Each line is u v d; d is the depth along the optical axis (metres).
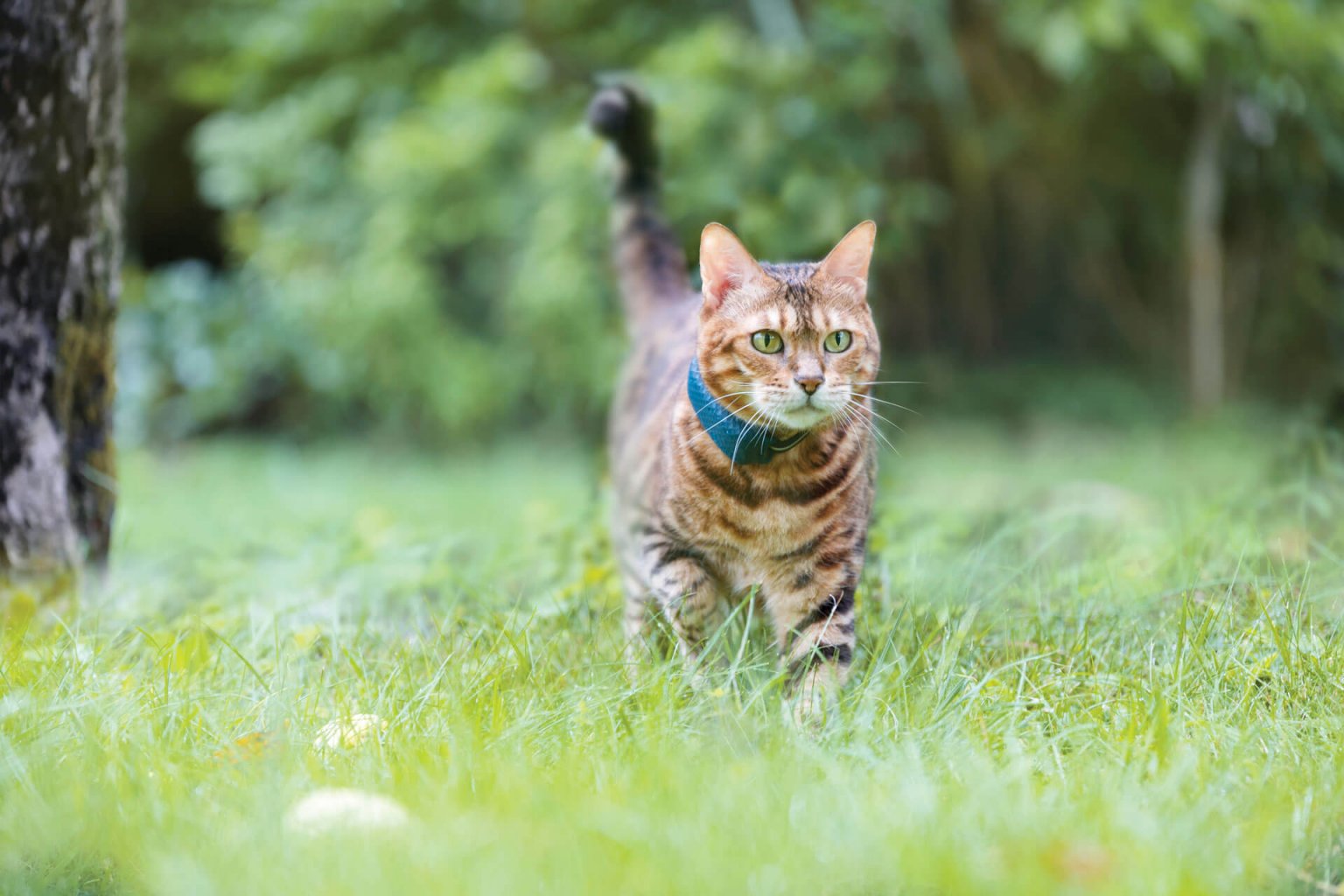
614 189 6.59
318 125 14.33
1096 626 4.93
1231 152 15.16
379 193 13.81
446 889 2.89
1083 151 16.16
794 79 12.55
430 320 14.03
